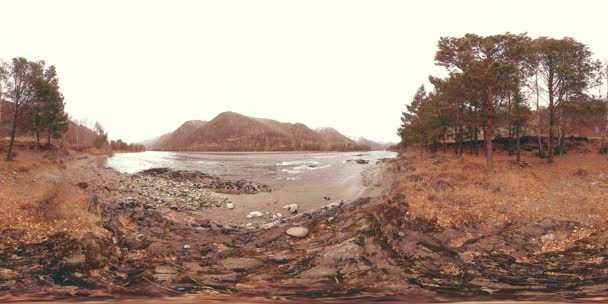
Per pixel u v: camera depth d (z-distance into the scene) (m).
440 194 17.66
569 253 11.04
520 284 8.70
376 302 7.74
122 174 32.22
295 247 12.27
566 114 30.02
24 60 30.19
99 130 72.81
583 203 16.27
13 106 31.17
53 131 44.94
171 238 13.38
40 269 9.65
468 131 41.66
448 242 12.44
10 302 7.71
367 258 10.44
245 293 8.38
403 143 53.00
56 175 28.27
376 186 24.78
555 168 26.55
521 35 24.41
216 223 17.53
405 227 13.15
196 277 9.52
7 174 25.08
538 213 15.17
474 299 7.76
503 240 12.45
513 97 28.39
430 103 39.00
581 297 7.62
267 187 28.14
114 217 14.78
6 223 12.72
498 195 18.23
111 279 9.29
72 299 7.95
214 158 55.41
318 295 8.22
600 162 27.75
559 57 27.86
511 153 36.38
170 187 26.44
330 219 14.55
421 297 7.99
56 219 13.30
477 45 24.73
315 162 45.78
